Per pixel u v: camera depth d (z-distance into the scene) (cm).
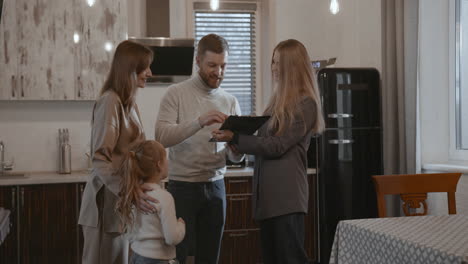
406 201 243
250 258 400
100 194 206
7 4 384
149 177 204
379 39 411
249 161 450
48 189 367
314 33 482
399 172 386
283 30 478
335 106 397
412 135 374
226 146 260
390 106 389
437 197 373
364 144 402
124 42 211
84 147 431
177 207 257
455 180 247
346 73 399
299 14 480
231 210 397
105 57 404
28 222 363
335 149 397
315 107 229
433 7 398
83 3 398
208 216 264
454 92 393
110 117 199
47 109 425
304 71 230
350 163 399
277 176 224
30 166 422
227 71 490
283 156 226
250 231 400
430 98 397
